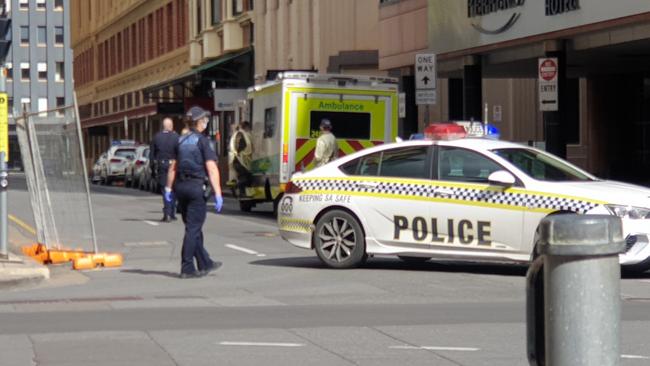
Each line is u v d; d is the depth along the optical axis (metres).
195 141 15.37
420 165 15.52
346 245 16.05
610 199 14.22
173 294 13.85
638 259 14.14
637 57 29.84
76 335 10.50
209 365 8.99
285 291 13.98
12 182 63.59
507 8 28.30
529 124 39.44
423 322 11.26
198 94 61.28
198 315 11.86
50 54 122.19
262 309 12.34
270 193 27.41
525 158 15.12
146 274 16.20
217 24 59.03
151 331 10.72
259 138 28.22
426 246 15.33
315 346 9.85
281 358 9.28
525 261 14.62
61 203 17.84
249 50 54.84
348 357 9.32
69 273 16.50
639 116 36.22
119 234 23.11
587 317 4.28
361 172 16.00
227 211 31.56
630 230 14.10
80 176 17.30
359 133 26.55
